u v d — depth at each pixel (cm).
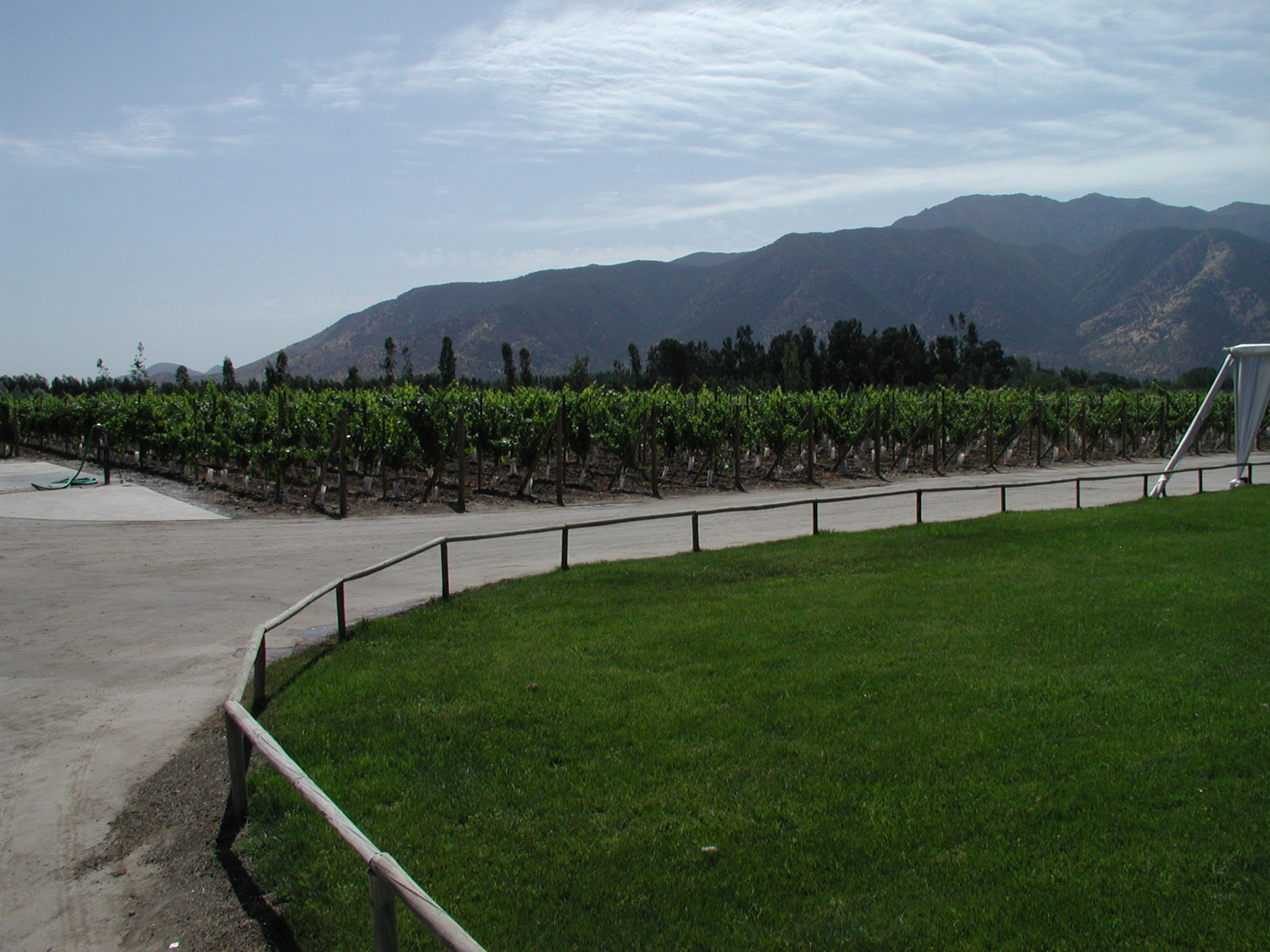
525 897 475
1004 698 758
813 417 3089
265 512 2094
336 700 777
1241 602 1053
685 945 430
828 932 437
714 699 771
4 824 574
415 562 1515
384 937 359
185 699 812
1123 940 422
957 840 526
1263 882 466
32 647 976
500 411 2459
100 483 2556
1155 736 664
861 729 697
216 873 512
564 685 811
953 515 2128
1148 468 3622
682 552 1526
